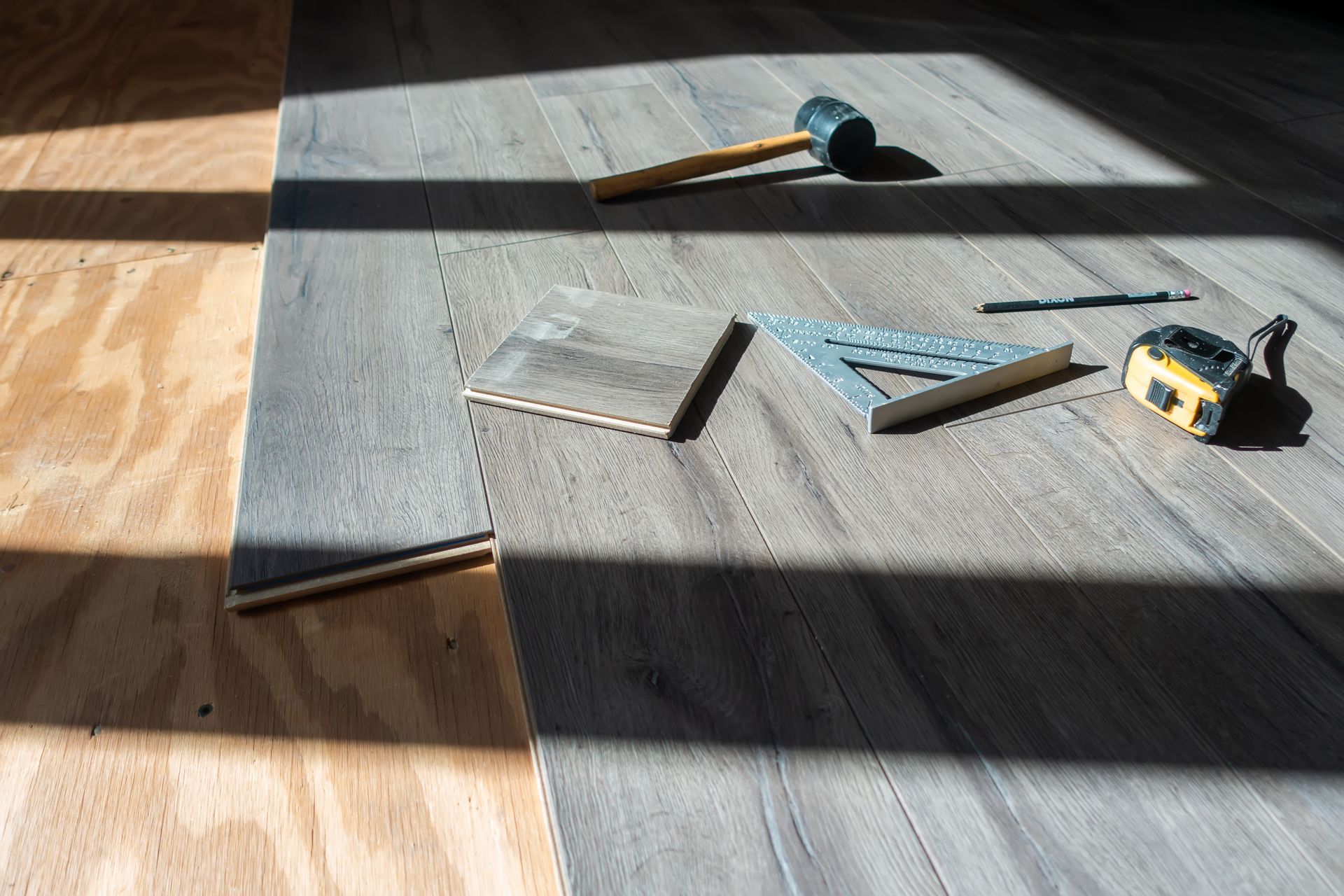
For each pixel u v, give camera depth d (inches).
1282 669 35.9
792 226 66.8
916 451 46.6
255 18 113.9
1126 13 102.5
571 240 66.2
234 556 42.6
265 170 81.3
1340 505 42.7
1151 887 29.8
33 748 36.7
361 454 47.8
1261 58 90.1
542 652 37.6
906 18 104.0
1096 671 36.0
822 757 33.7
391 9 112.3
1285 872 30.0
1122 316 56.1
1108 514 42.6
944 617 38.4
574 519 43.5
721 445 47.5
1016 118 80.8
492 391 50.4
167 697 38.4
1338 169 70.7
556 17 108.0
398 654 39.8
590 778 33.4
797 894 29.9
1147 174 71.1
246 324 61.7
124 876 32.9
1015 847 30.9
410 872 32.7
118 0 118.6
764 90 88.3
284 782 35.4
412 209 71.0
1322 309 56.1
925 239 64.5
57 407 54.3
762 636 37.9
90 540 45.7
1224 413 45.9
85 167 81.5
